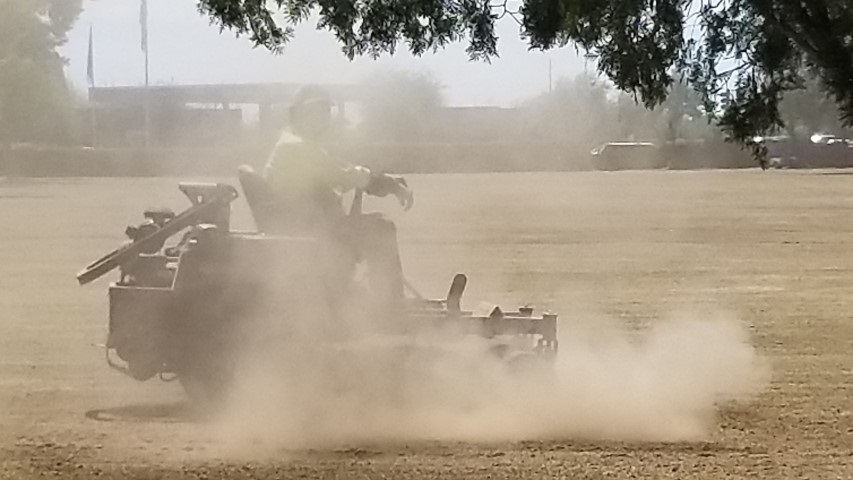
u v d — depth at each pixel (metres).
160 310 12.07
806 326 18.03
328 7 10.14
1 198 48.16
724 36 9.25
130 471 9.80
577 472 9.80
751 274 24.86
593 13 9.16
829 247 30.44
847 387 13.51
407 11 10.01
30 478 9.59
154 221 12.96
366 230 12.12
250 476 9.65
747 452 10.62
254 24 10.30
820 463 10.20
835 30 8.55
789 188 55.62
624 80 9.33
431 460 10.25
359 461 10.20
